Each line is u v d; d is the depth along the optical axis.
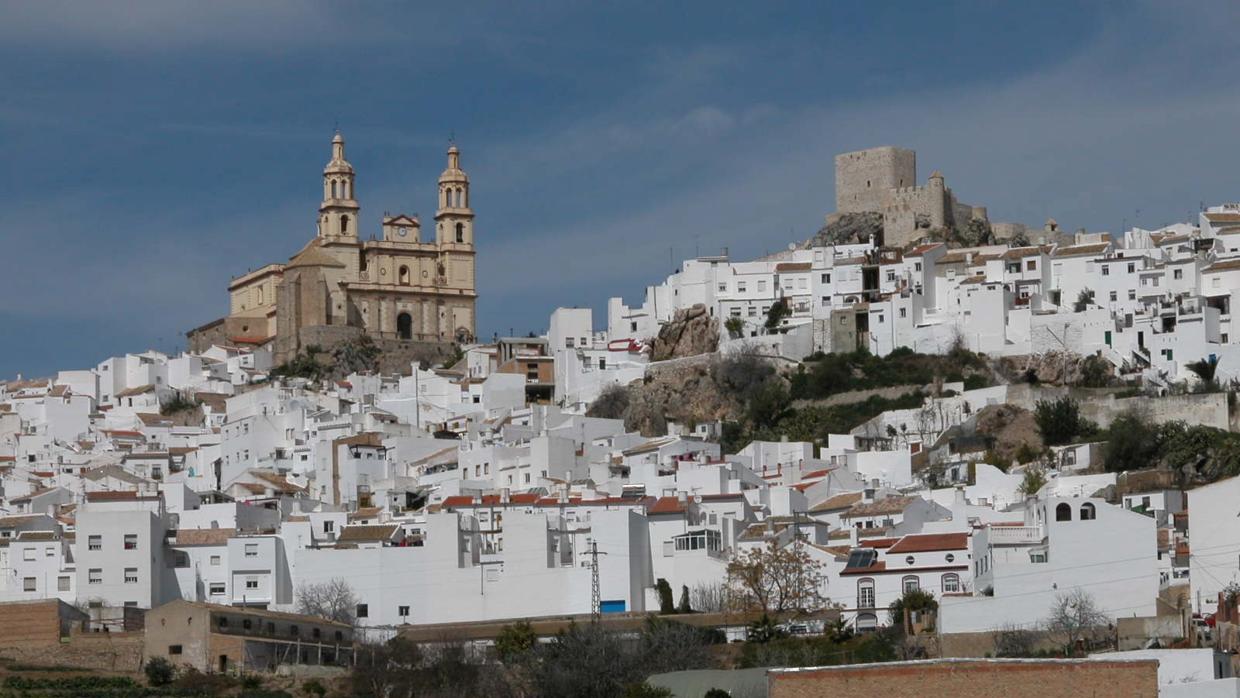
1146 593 197.00
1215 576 199.62
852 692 112.19
